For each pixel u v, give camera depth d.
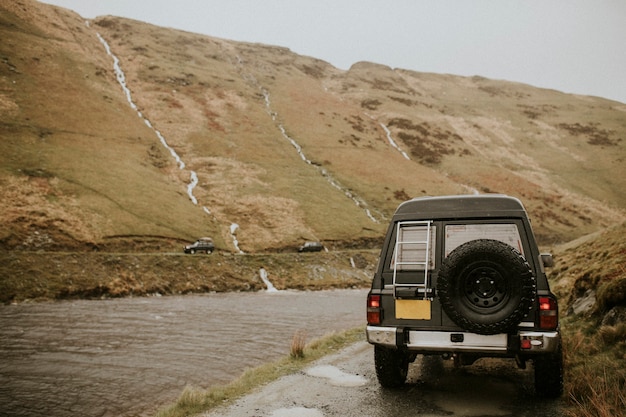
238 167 79.50
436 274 6.11
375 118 130.38
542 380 6.07
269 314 25.17
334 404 6.16
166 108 96.12
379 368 6.78
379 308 6.28
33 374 11.61
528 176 110.94
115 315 23.77
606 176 117.25
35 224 41.81
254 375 8.05
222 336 17.78
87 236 43.44
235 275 43.31
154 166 71.50
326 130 108.31
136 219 50.84
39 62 88.19
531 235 5.93
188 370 12.14
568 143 138.12
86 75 94.25
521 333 5.55
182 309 26.88
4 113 66.56
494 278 5.46
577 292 12.67
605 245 17.58
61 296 31.27
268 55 171.12
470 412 5.73
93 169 59.56
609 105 180.38
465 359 6.25
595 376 6.37
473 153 118.94
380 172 92.25
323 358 9.41
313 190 77.38
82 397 9.62
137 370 12.09
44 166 54.97
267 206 67.50
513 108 169.12
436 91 182.38
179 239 50.50
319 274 49.47
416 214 6.44
